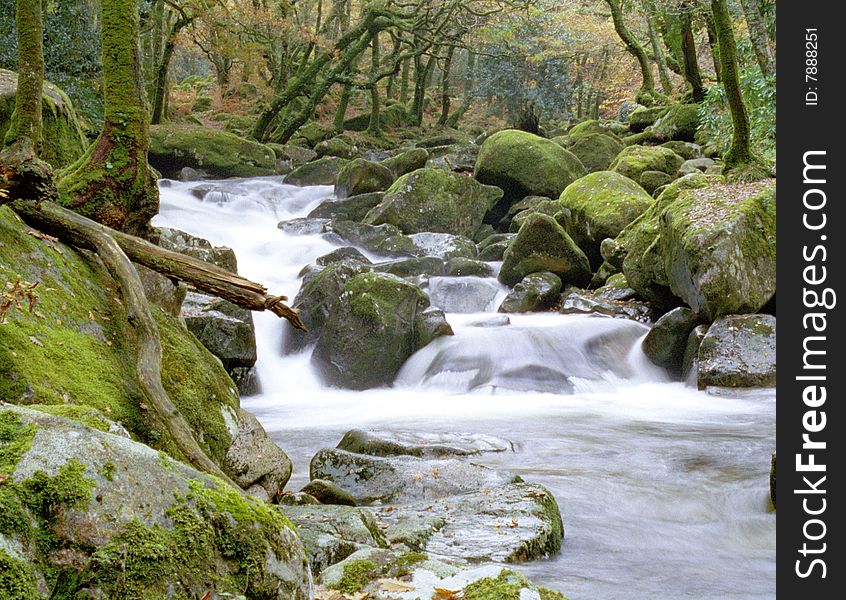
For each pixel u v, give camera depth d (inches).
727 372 413.7
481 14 1061.8
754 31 527.8
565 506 224.1
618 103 1481.3
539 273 580.7
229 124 1174.3
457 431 334.3
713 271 427.8
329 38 1290.6
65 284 178.4
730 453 287.3
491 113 1365.7
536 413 376.8
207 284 197.6
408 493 215.8
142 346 175.2
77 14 665.0
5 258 168.2
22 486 75.6
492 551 172.4
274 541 85.3
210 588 79.3
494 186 796.6
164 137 927.7
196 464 159.9
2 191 150.5
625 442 306.5
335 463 228.8
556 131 1339.8
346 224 709.3
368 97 1353.3
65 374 156.3
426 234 694.5
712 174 616.4
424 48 1116.5
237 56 1036.5
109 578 73.1
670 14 784.9
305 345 473.4
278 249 682.8
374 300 458.9
